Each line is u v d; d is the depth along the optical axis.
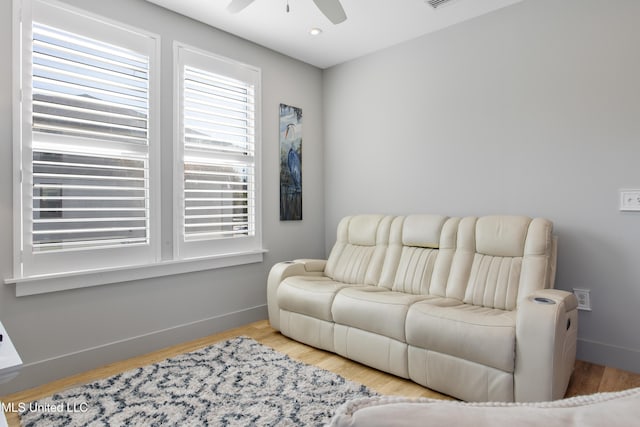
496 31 2.97
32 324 2.27
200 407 2.00
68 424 1.84
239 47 3.41
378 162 3.78
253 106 3.50
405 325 2.27
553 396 1.78
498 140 2.97
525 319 1.86
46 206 2.32
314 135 4.17
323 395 2.13
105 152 2.58
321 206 4.25
